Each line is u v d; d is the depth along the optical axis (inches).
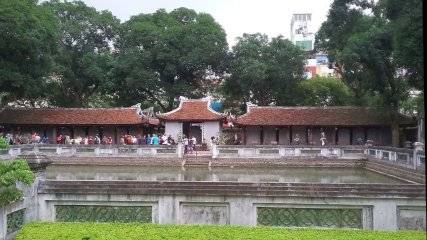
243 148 1560.0
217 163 1528.1
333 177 1245.7
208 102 1872.5
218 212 443.5
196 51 2095.2
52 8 2233.0
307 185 438.6
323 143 1670.8
